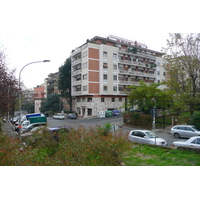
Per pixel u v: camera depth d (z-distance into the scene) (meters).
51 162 5.48
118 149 6.41
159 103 22.47
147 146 10.88
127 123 26.14
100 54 40.12
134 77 46.19
